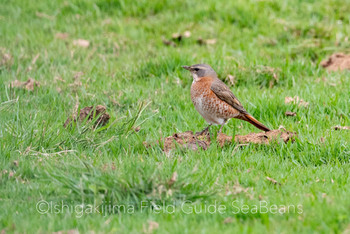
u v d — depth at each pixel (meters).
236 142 11.08
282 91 14.49
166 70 15.90
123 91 14.14
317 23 19.91
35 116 11.67
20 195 8.68
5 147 10.27
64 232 7.32
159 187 8.41
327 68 16.25
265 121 12.73
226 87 11.80
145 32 20.33
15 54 16.83
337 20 20.66
